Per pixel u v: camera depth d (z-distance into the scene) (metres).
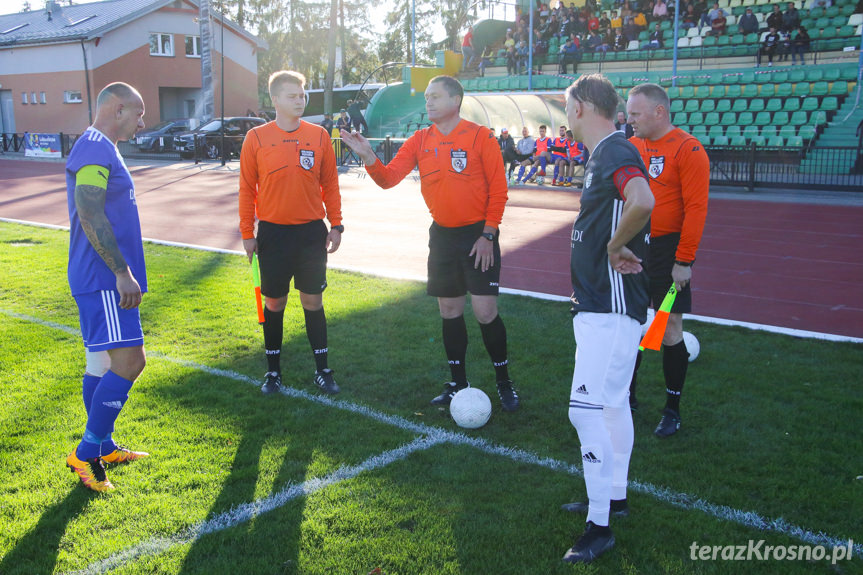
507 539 3.07
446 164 4.29
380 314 6.55
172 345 5.70
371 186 18.73
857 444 3.87
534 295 7.20
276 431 4.13
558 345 5.65
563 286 7.86
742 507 3.32
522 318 6.39
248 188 4.64
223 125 25.33
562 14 30.12
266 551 2.98
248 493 3.44
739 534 3.10
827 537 3.07
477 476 3.61
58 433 4.06
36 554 2.96
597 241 2.98
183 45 36.41
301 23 50.94
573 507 3.30
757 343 5.66
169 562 2.90
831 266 8.73
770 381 4.84
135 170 23.34
